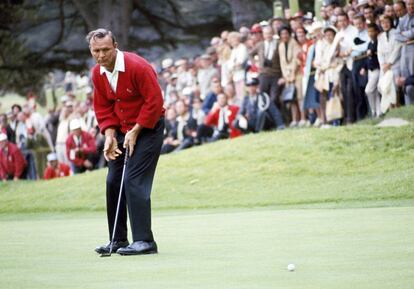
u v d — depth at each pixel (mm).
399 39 40969
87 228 25500
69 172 56281
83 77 64688
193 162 42094
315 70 44281
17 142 61156
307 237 19734
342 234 19922
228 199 35562
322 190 34156
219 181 38719
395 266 14797
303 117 45688
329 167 37906
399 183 32875
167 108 53938
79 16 82562
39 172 61219
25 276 15141
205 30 80938
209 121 48406
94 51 18484
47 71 83188
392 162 37188
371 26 41938
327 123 44281
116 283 14086
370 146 39156
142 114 18562
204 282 13891
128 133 18625
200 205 34719
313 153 39781
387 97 41406
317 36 44156
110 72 18750
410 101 41188
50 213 36594
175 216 29359
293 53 46062
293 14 51781
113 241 19219
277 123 46500
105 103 19266
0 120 61375
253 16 66562
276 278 14000
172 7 80625
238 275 14477
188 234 21984
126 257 17625
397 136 39469
